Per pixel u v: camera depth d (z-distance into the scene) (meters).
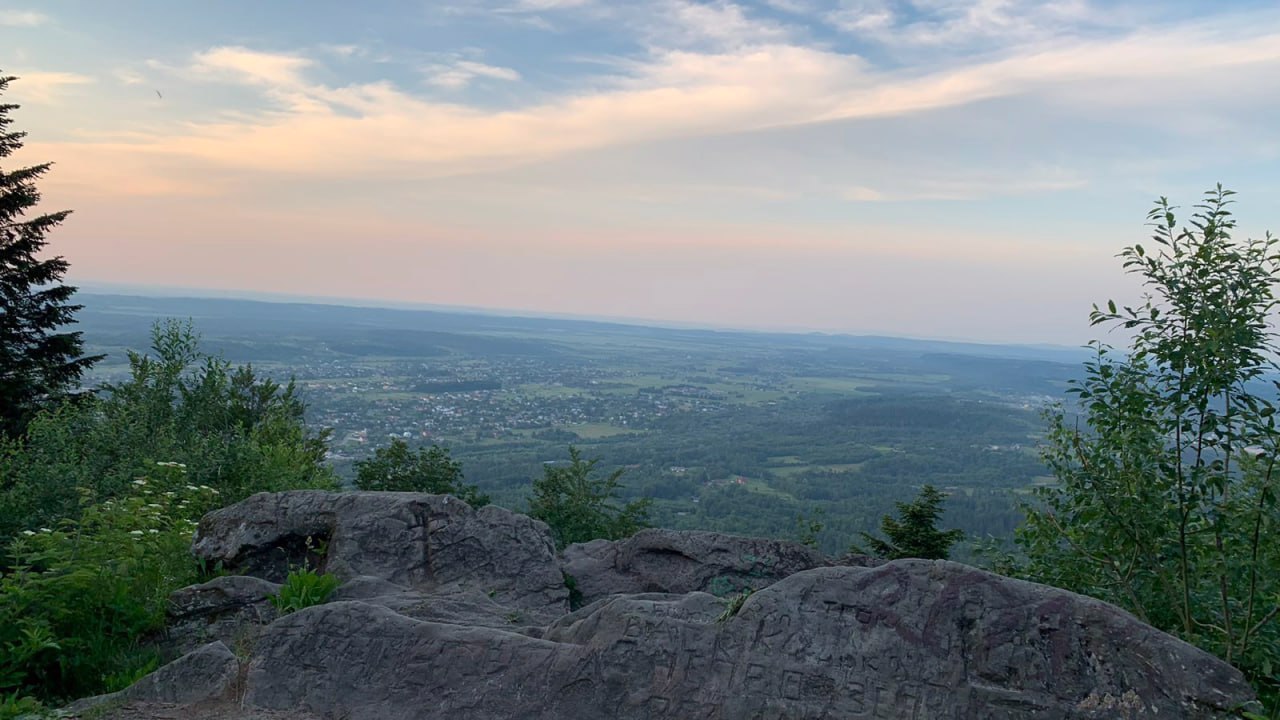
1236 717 4.68
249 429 16.33
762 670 5.26
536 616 7.43
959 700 5.00
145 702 5.62
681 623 5.53
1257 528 6.25
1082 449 7.20
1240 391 6.38
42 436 12.32
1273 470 6.46
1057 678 4.95
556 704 5.34
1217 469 6.46
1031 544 7.86
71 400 18.00
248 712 5.50
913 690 5.07
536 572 8.89
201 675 5.77
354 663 5.70
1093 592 7.48
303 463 15.16
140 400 15.50
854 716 5.04
